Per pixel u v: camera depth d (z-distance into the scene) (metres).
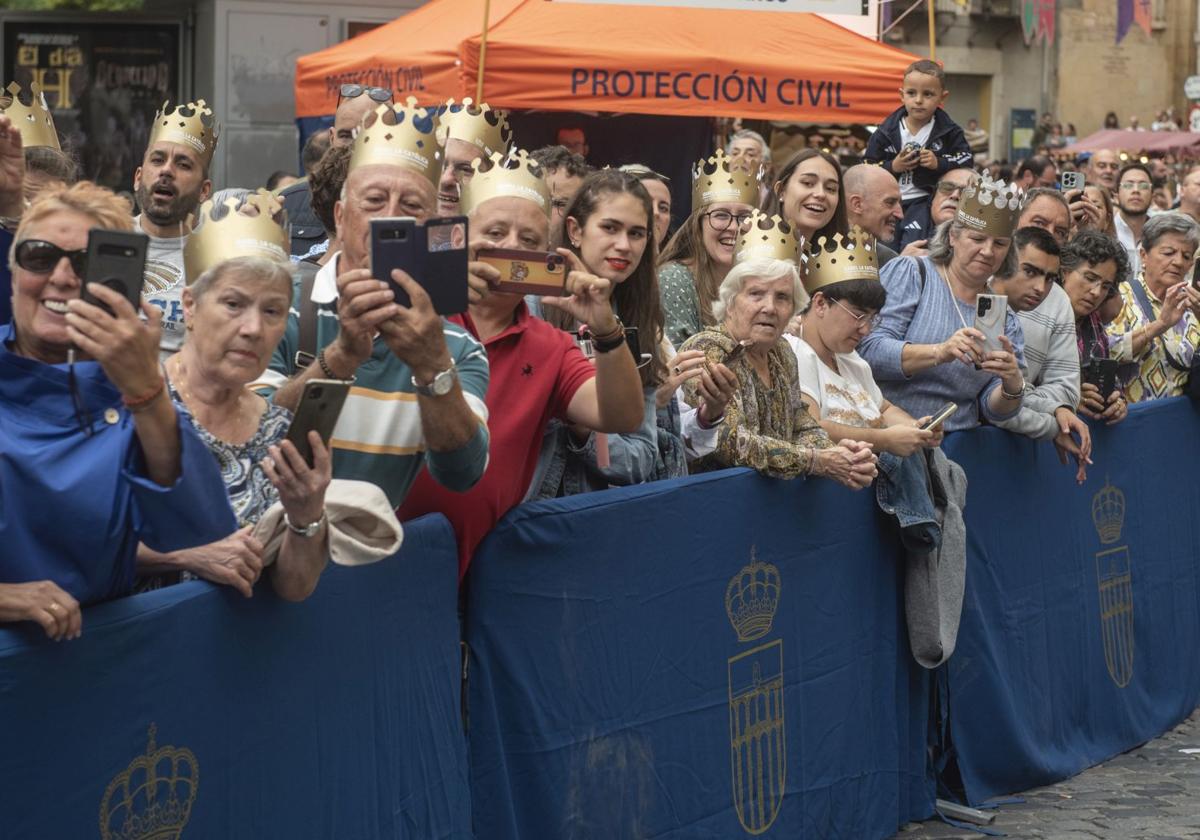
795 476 4.37
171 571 2.65
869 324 4.79
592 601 3.66
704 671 4.07
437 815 3.25
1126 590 6.22
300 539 2.66
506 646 3.45
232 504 2.74
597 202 3.84
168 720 2.54
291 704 2.81
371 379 3.06
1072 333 5.74
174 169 4.29
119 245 2.25
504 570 3.43
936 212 7.14
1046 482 5.66
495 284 3.21
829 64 8.58
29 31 11.96
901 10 24.28
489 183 3.49
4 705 2.26
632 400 3.44
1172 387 6.71
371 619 3.02
